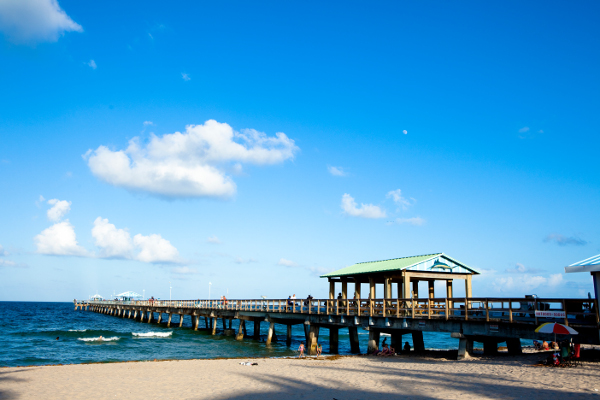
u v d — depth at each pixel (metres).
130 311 89.31
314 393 15.12
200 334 50.69
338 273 34.41
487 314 20.78
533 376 15.59
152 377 19.69
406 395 13.88
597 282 16.83
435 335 67.56
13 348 37.28
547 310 18.30
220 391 16.03
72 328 60.59
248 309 42.81
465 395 13.24
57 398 15.21
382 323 26.47
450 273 29.95
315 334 32.62
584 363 17.58
